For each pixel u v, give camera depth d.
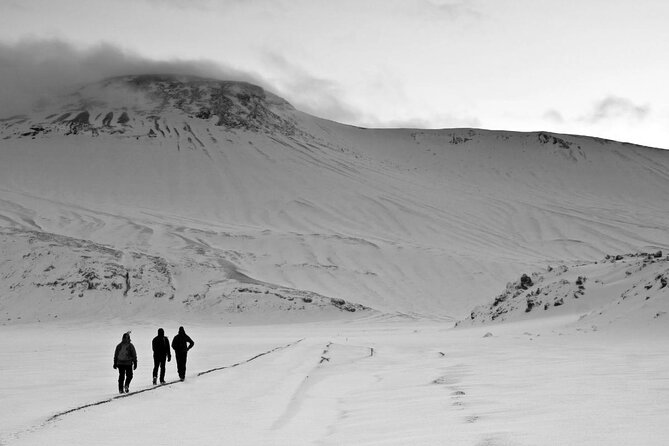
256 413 14.95
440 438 11.16
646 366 22.94
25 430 13.05
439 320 78.38
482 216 147.75
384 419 13.83
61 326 69.81
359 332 60.38
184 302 79.25
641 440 10.06
